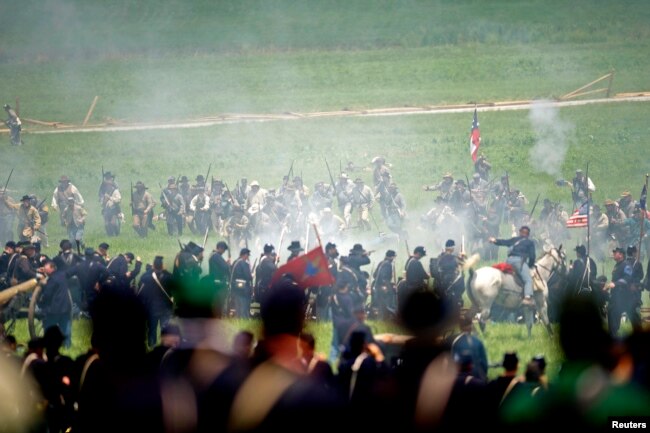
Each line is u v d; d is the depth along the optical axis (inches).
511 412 2116.1
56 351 2591.0
